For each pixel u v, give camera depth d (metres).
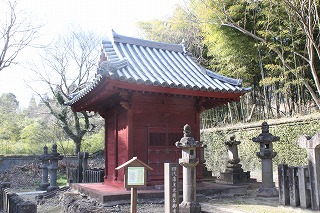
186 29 21.53
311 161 6.30
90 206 6.82
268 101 16.50
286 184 6.99
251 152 15.12
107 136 10.95
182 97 9.63
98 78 7.95
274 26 13.11
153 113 9.34
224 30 14.55
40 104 35.34
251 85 17.16
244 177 10.81
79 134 24.16
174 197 6.09
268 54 14.38
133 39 10.92
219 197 8.98
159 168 9.19
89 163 24.92
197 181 9.60
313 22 10.74
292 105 14.77
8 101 36.72
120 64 8.50
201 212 7.08
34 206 5.35
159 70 9.44
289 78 14.10
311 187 6.27
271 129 14.06
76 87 24.91
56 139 27.81
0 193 8.63
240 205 7.49
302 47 12.96
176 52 11.64
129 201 7.96
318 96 13.72
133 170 5.41
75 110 11.85
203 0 13.01
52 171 15.05
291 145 12.98
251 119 17.42
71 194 9.81
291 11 10.83
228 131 16.89
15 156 23.75
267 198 8.65
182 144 6.86
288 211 6.48
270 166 9.08
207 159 18.39
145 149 9.08
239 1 13.60
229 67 15.79
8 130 30.47
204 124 21.20
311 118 12.20
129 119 8.87
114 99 9.50
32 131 27.77
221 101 10.24
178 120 9.71
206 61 19.52
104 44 10.03
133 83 7.97
